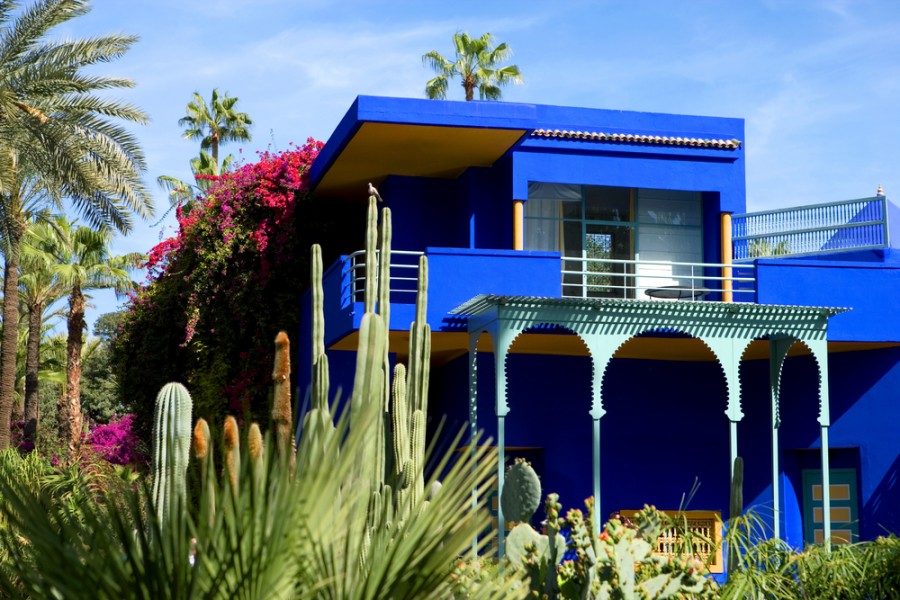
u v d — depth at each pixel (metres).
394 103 16.31
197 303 20.11
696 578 6.48
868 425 17.31
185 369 22.48
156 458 4.48
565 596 6.23
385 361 5.36
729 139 19.16
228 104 47.47
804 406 17.95
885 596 9.16
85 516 3.44
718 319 15.66
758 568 8.70
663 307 15.45
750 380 18.66
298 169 20.31
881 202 17.81
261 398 19.41
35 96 22.67
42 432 44.09
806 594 8.84
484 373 17.72
